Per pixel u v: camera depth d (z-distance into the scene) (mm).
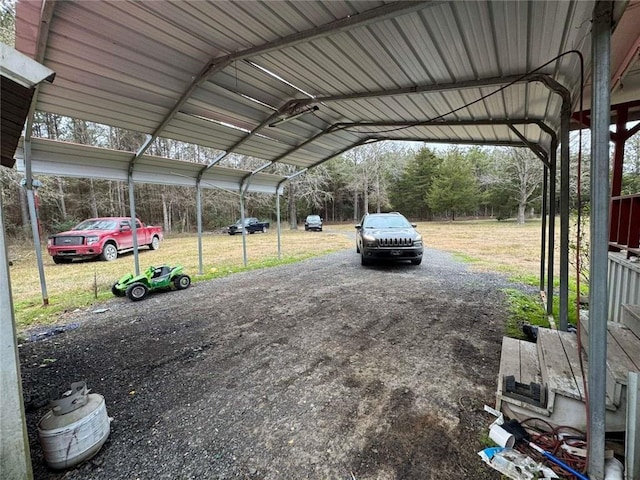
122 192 19734
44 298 5195
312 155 7914
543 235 5496
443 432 2033
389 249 7469
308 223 22344
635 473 1560
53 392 2631
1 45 1365
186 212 23703
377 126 5594
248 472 1756
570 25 2178
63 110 4266
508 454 1802
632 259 3414
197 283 6730
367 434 2037
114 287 5625
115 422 2219
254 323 4207
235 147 6406
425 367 2908
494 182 24938
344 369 2908
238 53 3318
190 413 2311
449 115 4613
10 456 1461
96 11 2605
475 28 2457
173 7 2557
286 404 2395
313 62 3445
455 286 5934
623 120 4238
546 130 4262
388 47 2953
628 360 2041
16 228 13938
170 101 4391
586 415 1758
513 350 2750
